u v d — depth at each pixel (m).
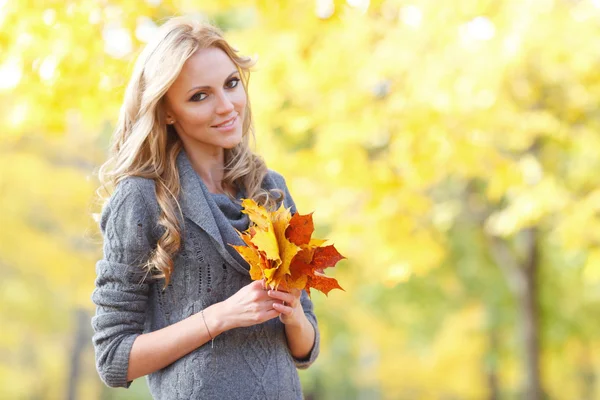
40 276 16.97
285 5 5.97
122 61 5.15
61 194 12.95
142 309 2.68
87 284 14.44
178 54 2.66
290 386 2.72
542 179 7.95
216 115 2.72
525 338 13.51
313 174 7.34
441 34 6.66
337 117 6.84
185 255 2.67
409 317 18.28
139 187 2.67
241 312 2.53
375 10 6.21
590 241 8.44
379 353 23.83
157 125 2.73
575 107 9.14
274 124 7.12
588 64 7.54
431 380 23.67
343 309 16.19
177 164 2.76
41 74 5.16
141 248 2.64
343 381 25.84
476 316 18.09
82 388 23.20
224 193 2.86
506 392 22.92
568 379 22.20
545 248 14.80
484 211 13.82
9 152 12.51
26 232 13.88
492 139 7.34
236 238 2.68
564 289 15.78
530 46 6.92
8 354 23.78
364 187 6.97
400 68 6.74
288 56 6.56
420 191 7.89
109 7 5.24
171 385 2.63
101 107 5.38
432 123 6.59
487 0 6.45
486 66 6.65
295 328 2.73
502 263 14.40
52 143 12.48
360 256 10.20
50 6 5.12
